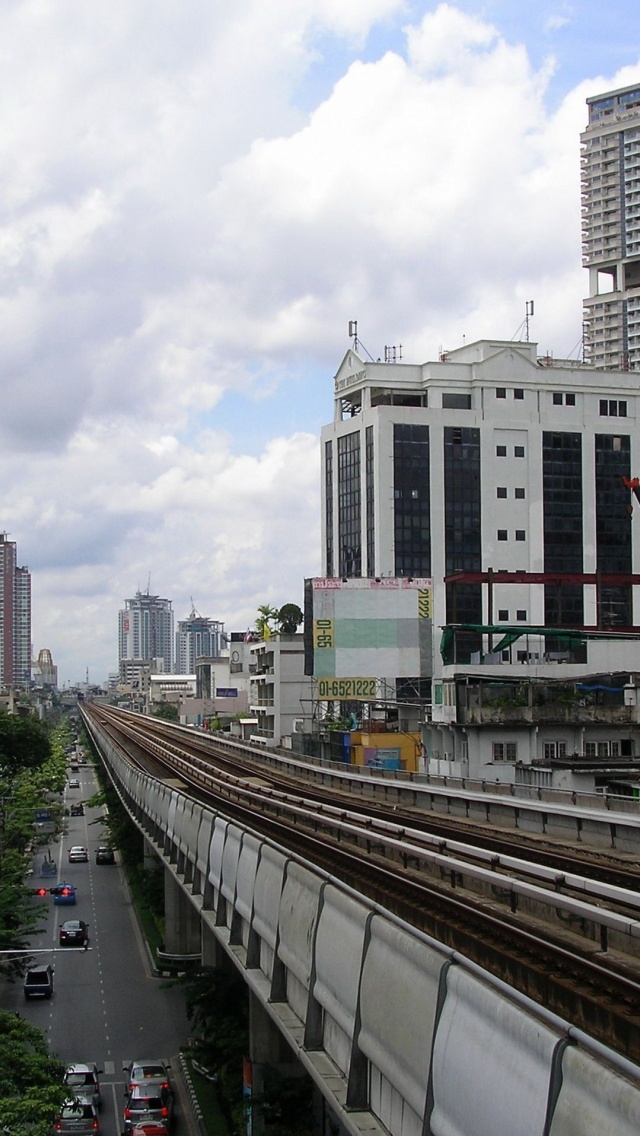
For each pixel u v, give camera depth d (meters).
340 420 125.50
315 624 65.50
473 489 115.56
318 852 28.59
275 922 19.91
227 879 25.61
